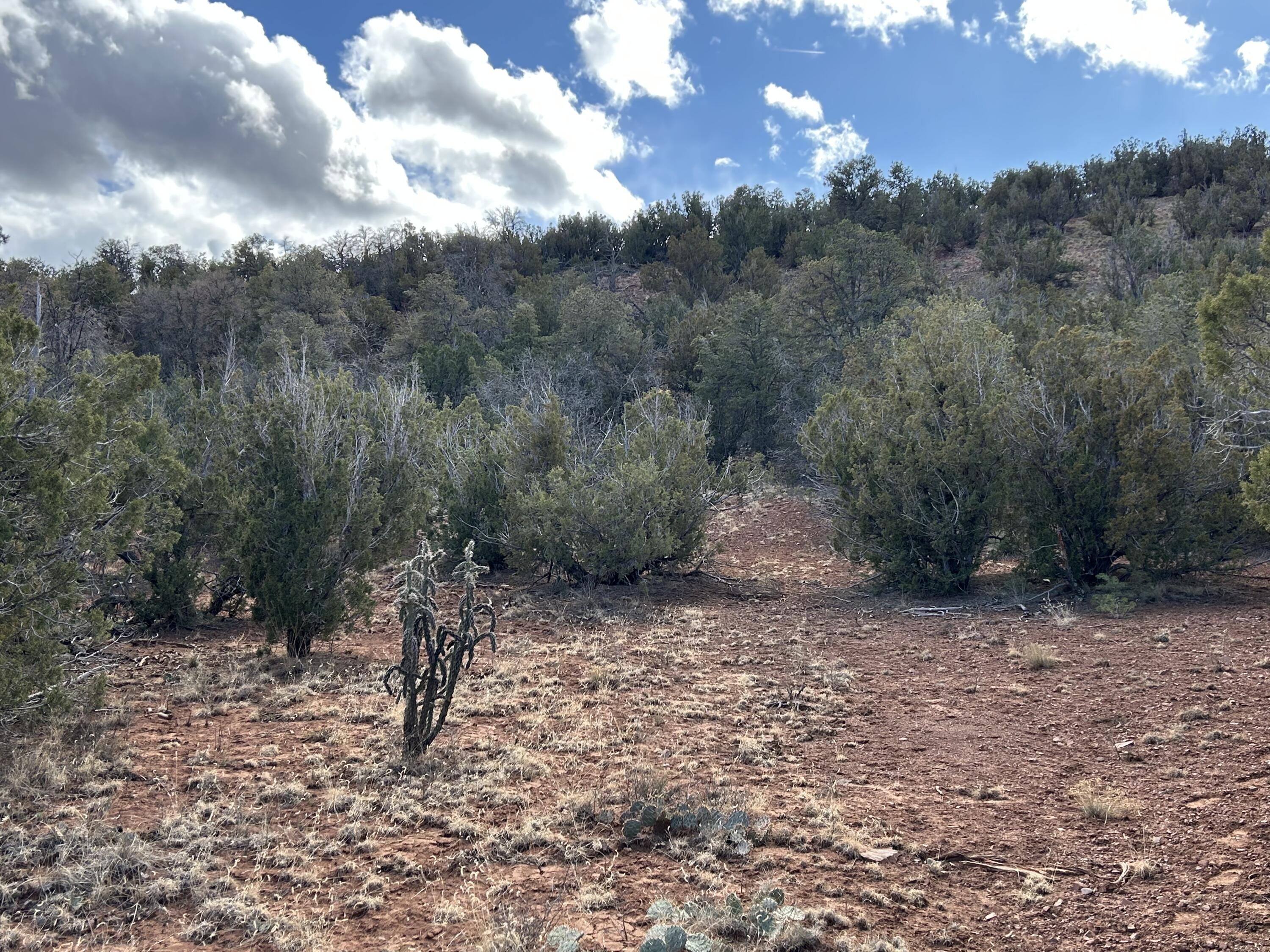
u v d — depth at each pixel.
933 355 12.80
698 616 11.08
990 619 10.09
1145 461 10.46
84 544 6.79
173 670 8.46
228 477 10.79
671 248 50.19
